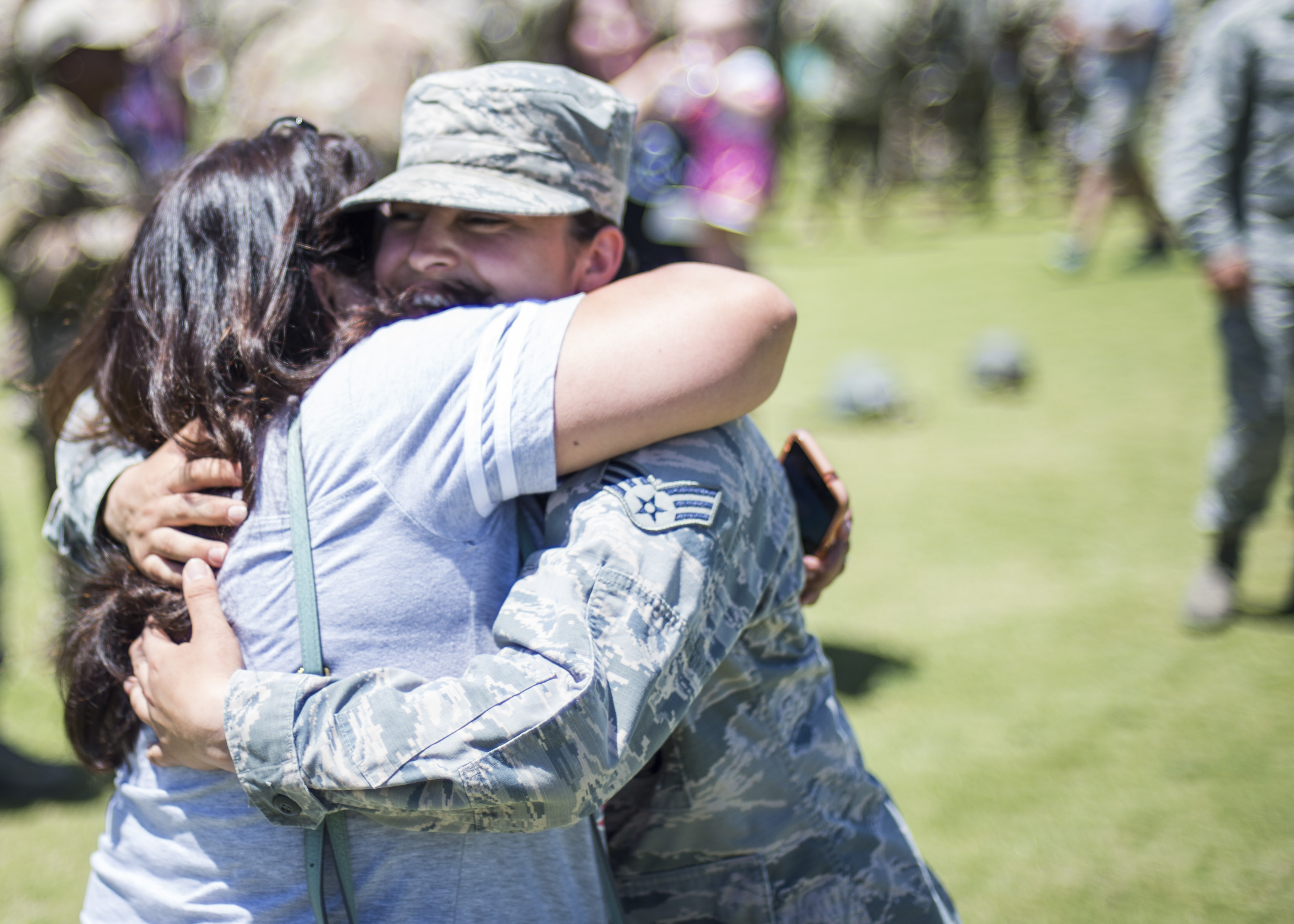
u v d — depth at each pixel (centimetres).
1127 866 389
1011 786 439
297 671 167
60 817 462
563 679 154
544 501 183
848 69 1609
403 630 166
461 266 195
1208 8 1227
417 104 200
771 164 496
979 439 848
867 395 905
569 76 200
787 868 199
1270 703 487
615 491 168
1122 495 727
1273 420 523
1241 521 542
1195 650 536
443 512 166
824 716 205
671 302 172
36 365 547
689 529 168
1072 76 1781
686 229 475
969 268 1448
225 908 168
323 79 602
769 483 189
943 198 1839
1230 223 522
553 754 152
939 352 1081
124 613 183
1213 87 518
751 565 182
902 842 212
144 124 739
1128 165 1341
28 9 686
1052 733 474
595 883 181
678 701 167
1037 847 402
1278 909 365
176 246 187
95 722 187
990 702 501
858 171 1770
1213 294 530
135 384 190
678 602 165
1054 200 1945
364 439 168
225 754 162
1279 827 406
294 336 185
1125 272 1359
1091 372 992
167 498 177
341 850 165
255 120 614
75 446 207
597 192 200
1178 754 454
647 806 198
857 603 603
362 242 208
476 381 166
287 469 170
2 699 552
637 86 514
